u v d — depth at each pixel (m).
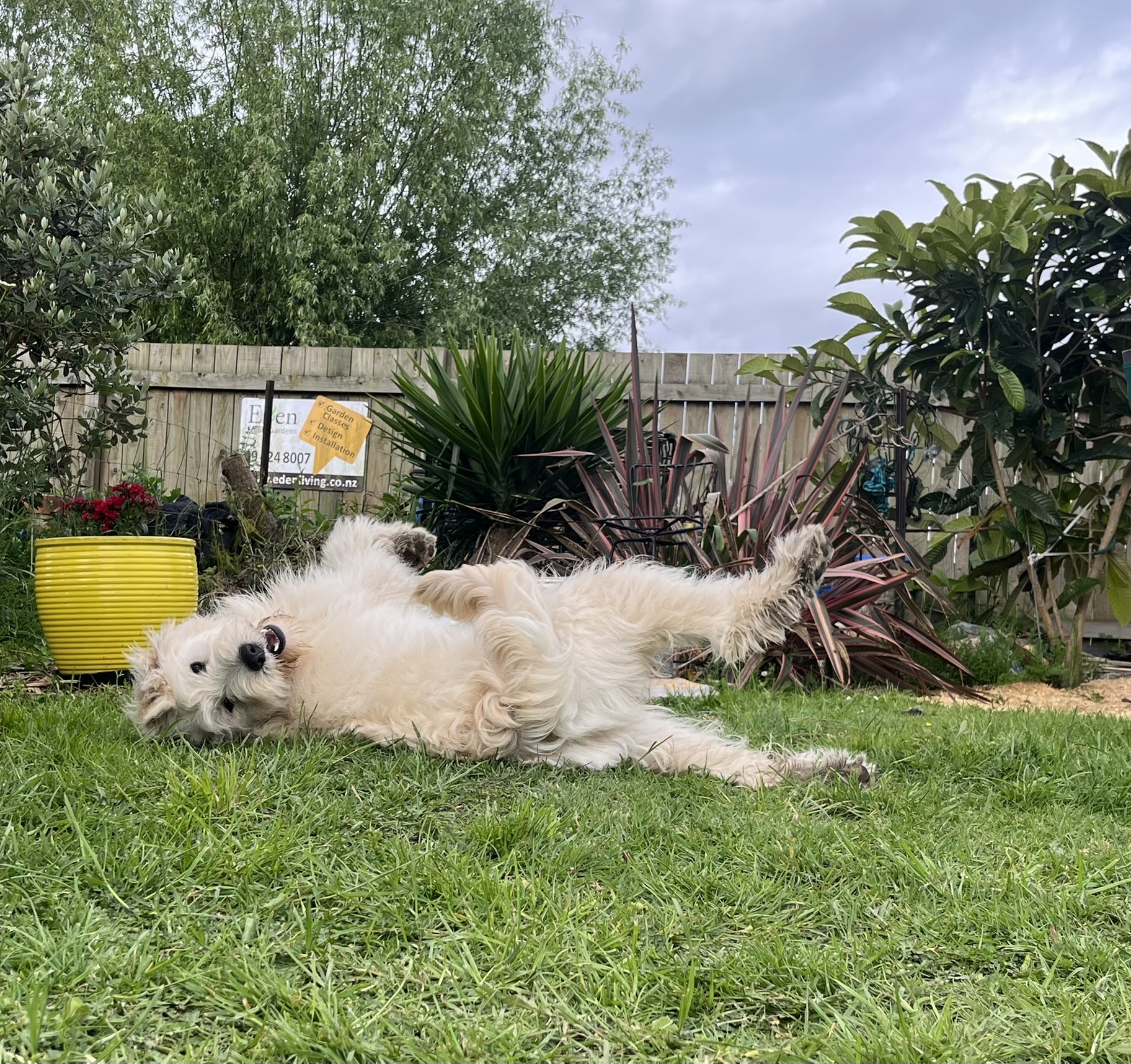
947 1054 1.30
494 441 6.38
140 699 2.96
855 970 1.57
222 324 16.89
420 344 19.45
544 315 21.16
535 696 2.70
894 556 5.37
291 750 2.76
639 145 22.72
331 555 3.54
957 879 1.95
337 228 17.38
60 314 4.86
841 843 2.15
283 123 18.25
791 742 3.39
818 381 6.65
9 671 4.86
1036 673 5.73
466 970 1.52
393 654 2.93
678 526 5.62
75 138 5.33
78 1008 1.34
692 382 7.99
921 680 5.17
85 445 5.79
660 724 3.06
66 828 2.09
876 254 5.99
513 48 20.39
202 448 8.94
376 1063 1.28
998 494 6.63
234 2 18.91
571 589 2.95
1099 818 2.51
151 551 4.55
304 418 8.63
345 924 1.69
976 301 5.72
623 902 1.82
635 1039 1.35
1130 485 5.94
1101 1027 1.38
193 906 1.74
